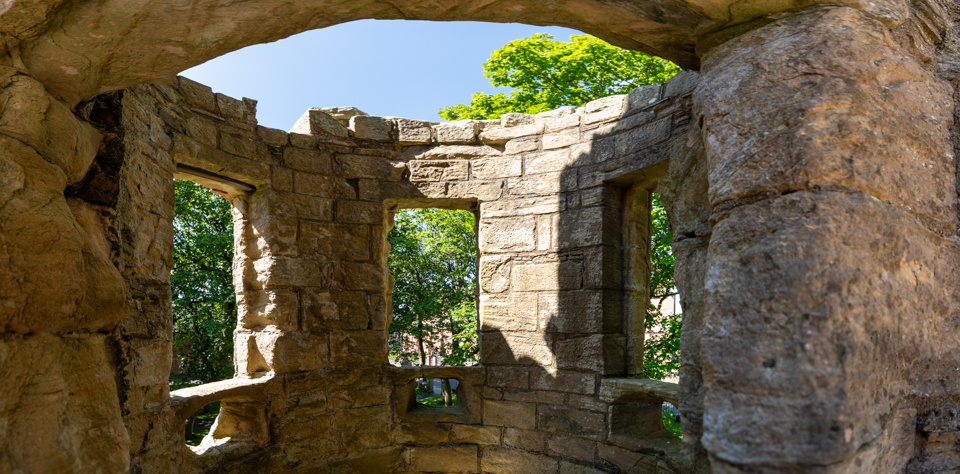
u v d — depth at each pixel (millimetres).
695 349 2318
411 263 9719
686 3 2004
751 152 1800
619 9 2145
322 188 5047
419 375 5246
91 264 2133
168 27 2068
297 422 4672
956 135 2078
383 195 5301
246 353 4695
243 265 4820
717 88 1983
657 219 6918
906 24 1976
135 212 3332
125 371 3051
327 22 2246
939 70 2129
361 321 5125
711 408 1635
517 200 5191
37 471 1777
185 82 4062
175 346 8875
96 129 2645
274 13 2105
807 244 1599
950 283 2006
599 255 4711
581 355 4738
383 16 2238
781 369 1538
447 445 5164
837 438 1438
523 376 5012
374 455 5059
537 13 2236
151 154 3561
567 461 4691
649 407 4703
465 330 8148
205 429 9375
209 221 9547
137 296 3328
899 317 1751
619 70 7629
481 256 5277
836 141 1690
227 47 2256
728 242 1782
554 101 7820
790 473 1457
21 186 1896
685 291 2453
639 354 4754
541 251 5039
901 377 1826
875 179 1715
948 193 2018
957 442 1920
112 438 2100
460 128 5383
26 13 1884
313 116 5090
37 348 1861
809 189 1672
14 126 1946
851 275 1590
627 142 4551
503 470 4984
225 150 4387
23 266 1821
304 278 4836
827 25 1826
